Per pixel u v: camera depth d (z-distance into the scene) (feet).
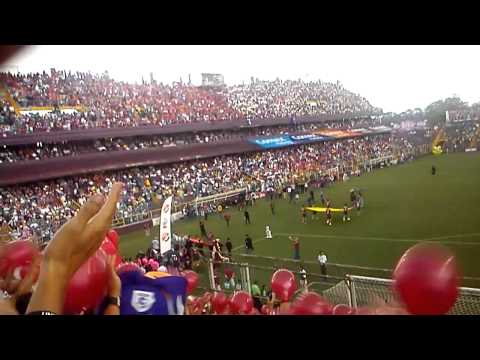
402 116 220.02
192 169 137.59
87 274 6.76
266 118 168.14
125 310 7.21
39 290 4.81
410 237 82.38
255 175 151.53
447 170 154.71
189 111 148.77
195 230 106.22
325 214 108.37
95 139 116.78
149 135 130.72
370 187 139.64
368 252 76.69
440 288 7.30
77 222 5.14
